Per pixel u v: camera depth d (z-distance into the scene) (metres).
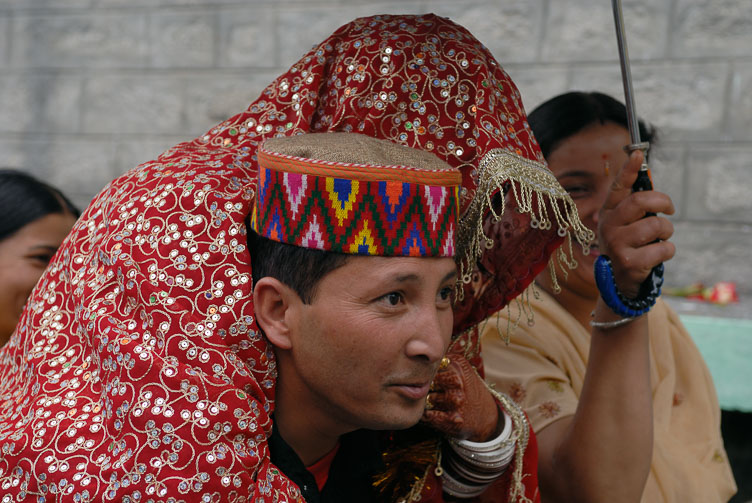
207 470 0.99
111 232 1.14
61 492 1.00
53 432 1.04
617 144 1.95
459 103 1.27
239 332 1.08
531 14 4.94
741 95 4.69
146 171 1.20
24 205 2.07
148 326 1.07
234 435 1.03
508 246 1.36
